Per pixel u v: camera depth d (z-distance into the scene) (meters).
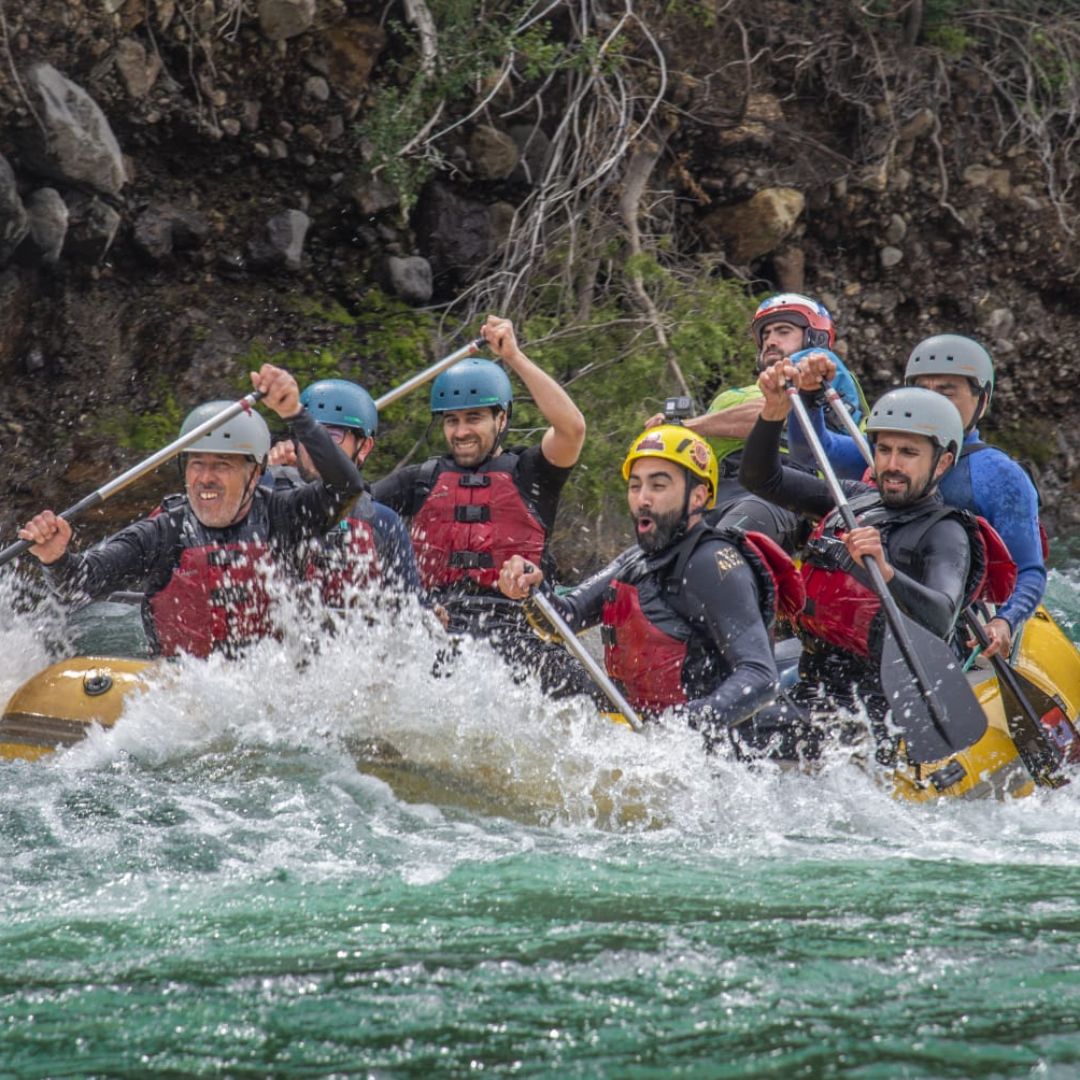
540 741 17.72
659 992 11.55
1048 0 46.97
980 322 44.88
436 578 22.30
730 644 17.20
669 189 40.47
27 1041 10.76
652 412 34.28
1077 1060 10.40
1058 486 45.16
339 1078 10.18
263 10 34.72
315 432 17.98
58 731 18.06
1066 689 22.06
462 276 38.72
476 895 13.90
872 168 42.84
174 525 19.02
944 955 12.30
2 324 33.00
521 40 36.91
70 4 32.34
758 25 42.53
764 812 16.94
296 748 17.70
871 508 19.16
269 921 13.17
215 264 36.34
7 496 31.77
